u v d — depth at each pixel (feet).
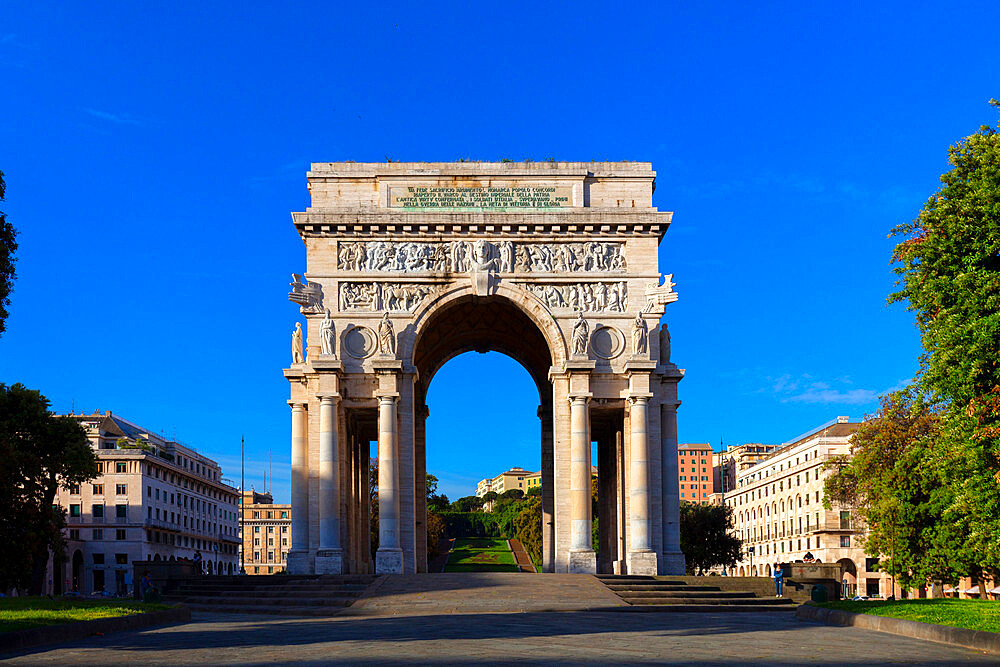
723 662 69.21
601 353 198.59
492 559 555.28
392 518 190.49
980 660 72.02
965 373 115.96
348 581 167.12
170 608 119.03
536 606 135.54
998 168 116.78
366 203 203.72
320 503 190.80
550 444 239.30
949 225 120.06
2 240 126.72
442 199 203.72
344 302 199.41
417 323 199.00
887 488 216.13
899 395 211.61
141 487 443.73
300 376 197.67
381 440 192.54
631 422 193.36
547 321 198.80
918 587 220.02
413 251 200.95
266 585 168.04
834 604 121.60
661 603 149.07
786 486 486.38
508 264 201.05
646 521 190.70
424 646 79.15
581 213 200.75
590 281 200.34
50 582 415.44
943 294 121.19
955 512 146.61
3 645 79.82
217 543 570.87
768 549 517.96
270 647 80.18
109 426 480.23
